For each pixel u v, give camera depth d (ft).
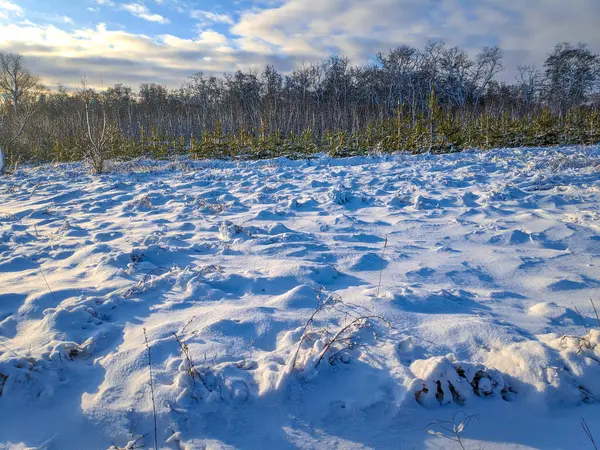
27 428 7.52
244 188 33.78
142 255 16.20
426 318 10.57
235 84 188.65
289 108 152.97
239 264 15.65
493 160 40.91
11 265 15.98
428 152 51.57
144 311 11.76
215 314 11.05
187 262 16.12
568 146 50.90
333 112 146.51
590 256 15.76
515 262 15.21
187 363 8.73
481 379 7.97
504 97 170.40
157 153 68.69
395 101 170.81
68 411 7.86
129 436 7.25
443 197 26.45
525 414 7.48
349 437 7.09
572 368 8.05
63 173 49.34
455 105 162.81
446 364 8.01
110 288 13.11
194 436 7.16
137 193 33.32
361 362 8.75
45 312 11.23
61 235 20.61
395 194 28.07
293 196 29.40
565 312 10.84
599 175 29.27
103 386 8.44
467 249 17.33
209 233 20.59
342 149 58.70
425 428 7.20
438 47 170.50
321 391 8.07
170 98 200.75
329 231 20.61
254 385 8.22
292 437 7.11
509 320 10.66
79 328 10.68
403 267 15.16
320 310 11.10
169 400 7.74
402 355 8.98
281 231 20.20
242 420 7.48
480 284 13.61
